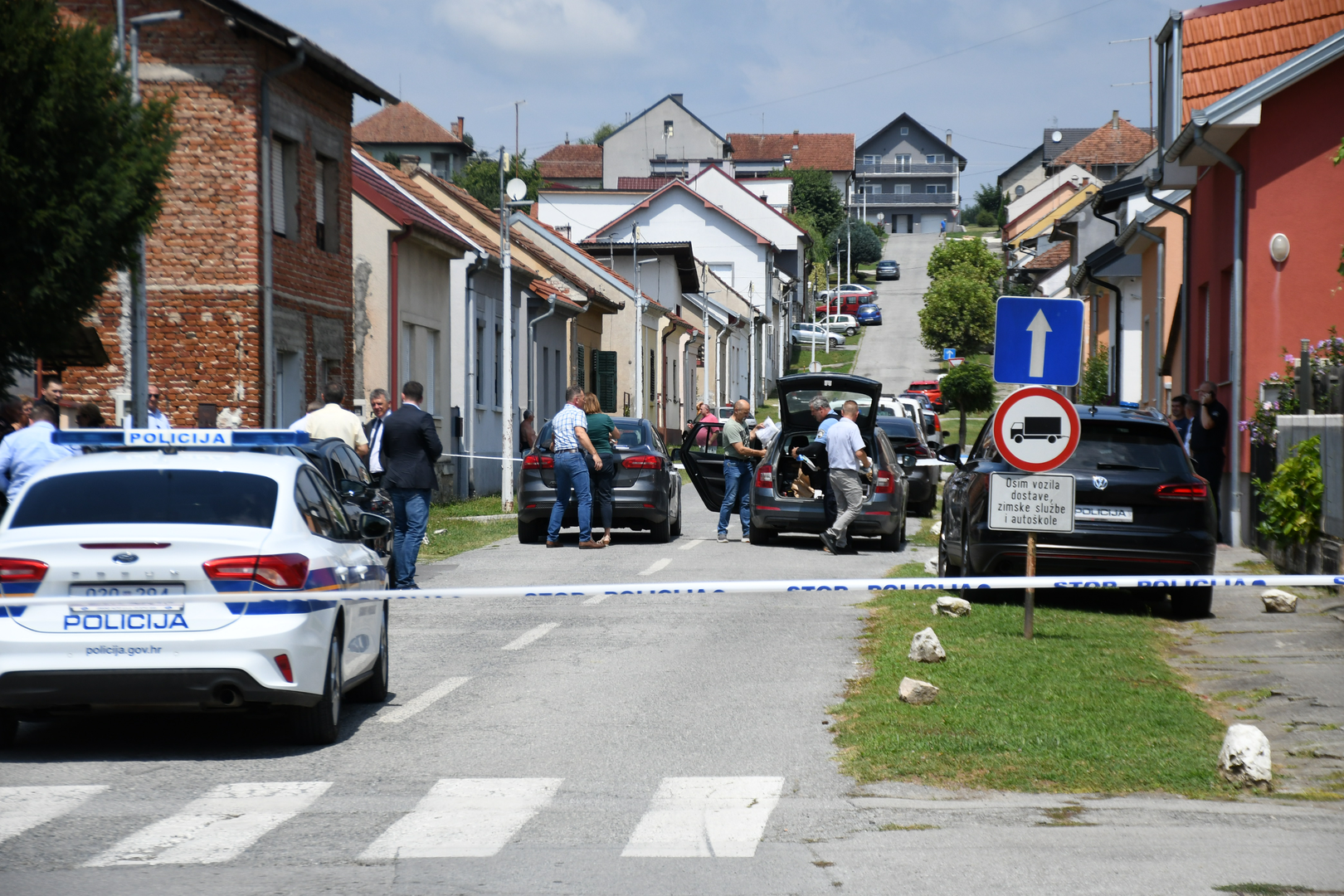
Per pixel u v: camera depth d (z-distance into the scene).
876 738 19.00
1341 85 43.19
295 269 55.12
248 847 14.52
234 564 18.30
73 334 32.34
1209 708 21.41
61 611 18.08
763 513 49.38
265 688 18.25
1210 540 30.61
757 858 13.97
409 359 70.44
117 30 42.22
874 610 32.53
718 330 169.88
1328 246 43.59
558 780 17.41
